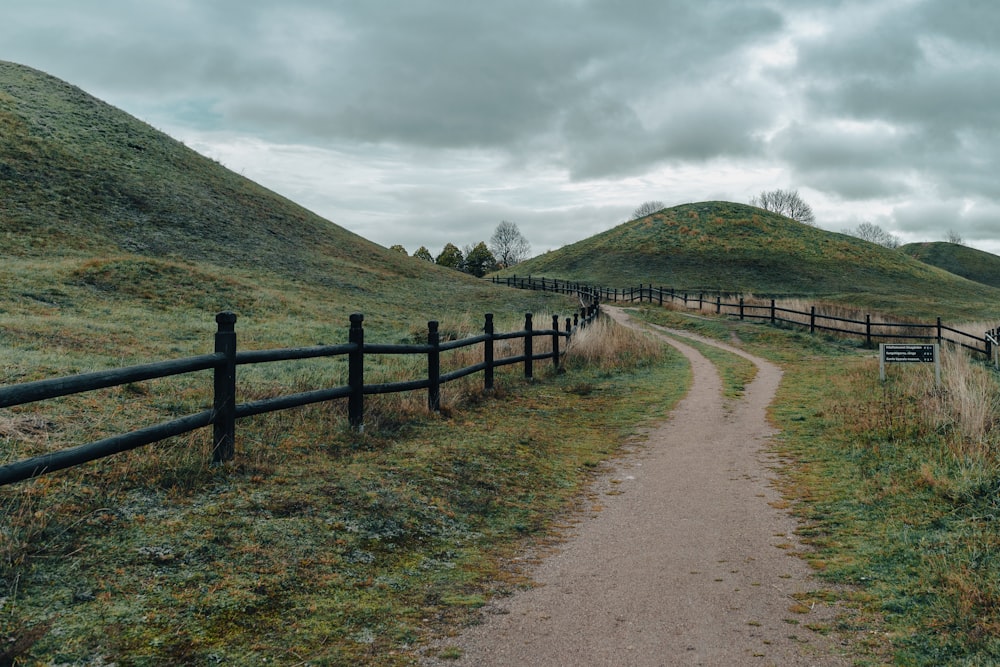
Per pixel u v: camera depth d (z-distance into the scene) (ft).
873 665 11.15
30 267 74.43
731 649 11.94
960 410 27.35
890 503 19.62
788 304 133.28
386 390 27.55
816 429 31.76
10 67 177.78
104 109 176.35
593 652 11.87
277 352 21.25
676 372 54.80
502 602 14.08
